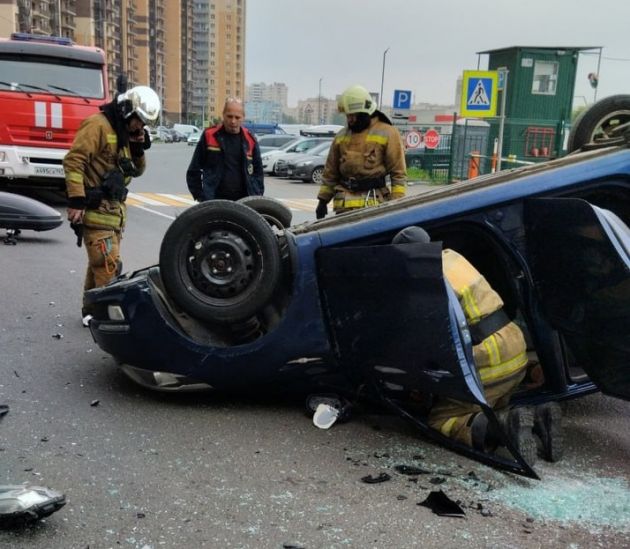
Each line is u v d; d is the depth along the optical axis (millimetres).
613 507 3213
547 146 24406
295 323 3850
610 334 3463
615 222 3520
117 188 5285
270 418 4059
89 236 5359
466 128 24141
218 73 172375
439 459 3623
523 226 3715
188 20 161875
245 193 6387
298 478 3381
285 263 4012
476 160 21641
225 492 3232
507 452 3627
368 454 3650
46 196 15195
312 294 3824
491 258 4078
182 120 163000
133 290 4020
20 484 3209
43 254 9055
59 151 12805
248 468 3465
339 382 4012
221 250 3949
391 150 5586
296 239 3855
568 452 3805
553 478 3486
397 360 3584
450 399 3594
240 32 171625
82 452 3578
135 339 4035
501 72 16031
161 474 3379
